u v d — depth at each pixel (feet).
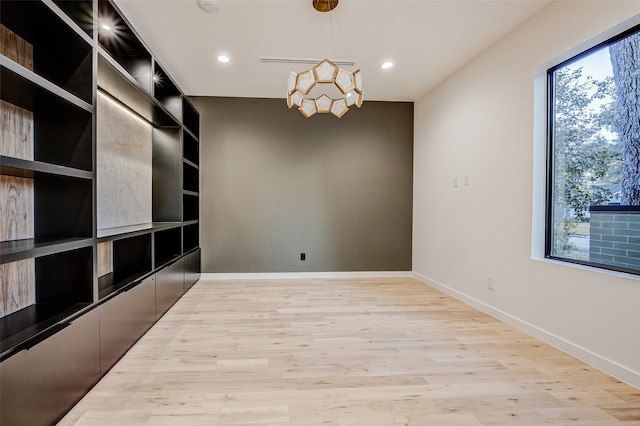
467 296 11.79
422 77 13.15
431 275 14.49
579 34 7.54
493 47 10.40
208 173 15.69
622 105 7.21
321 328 9.39
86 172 6.21
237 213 15.84
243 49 10.77
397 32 9.73
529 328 8.96
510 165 9.69
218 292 13.21
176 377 6.63
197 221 15.34
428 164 14.83
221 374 6.77
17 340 4.75
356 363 7.30
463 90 12.07
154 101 9.73
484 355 7.73
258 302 11.89
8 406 4.31
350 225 16.31
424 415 5.50
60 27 5.72
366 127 16.34
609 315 6.84
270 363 7.27
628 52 7.07
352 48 10.71
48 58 6.33
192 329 9.20
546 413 5.58
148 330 9.07
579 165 8.20
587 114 7.98
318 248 16.20
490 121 10.56
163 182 12.61
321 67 7.48
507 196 9.81
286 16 8.89
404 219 16.52
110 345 6.92
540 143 8.87
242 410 5.58
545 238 8.91
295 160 16.07
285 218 16.05
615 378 6.69
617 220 7.30
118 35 8.71
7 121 5.76
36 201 6.36
